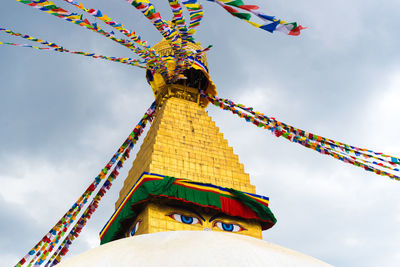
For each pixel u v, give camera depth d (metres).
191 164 23.88
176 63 21.34
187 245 10.51
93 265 10.12
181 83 28.70
